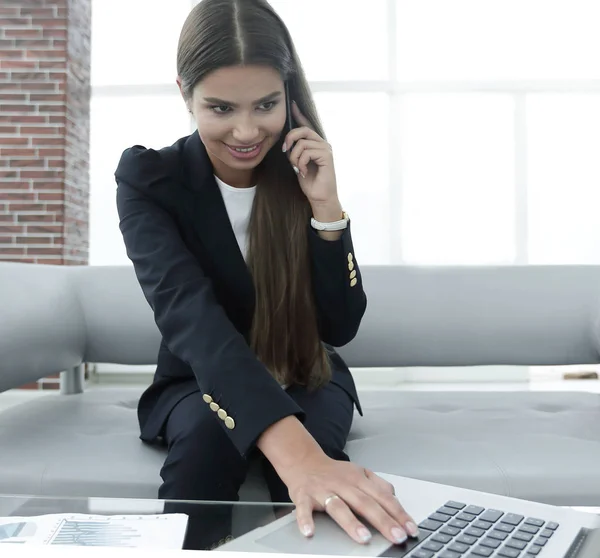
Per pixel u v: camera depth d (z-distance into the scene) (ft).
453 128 17.66
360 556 1.67
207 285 3.07
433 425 4.38
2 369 4.33
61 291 5.42
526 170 17.53
